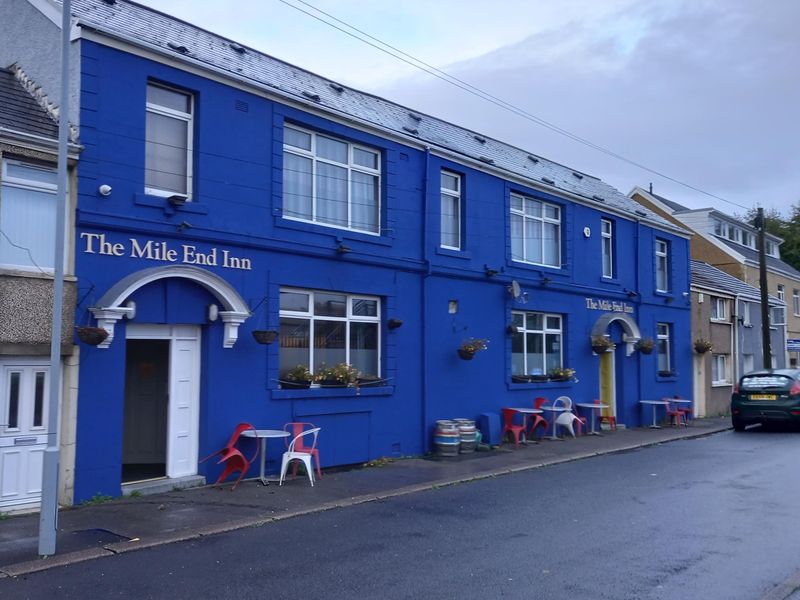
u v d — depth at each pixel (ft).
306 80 47.83
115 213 33.73
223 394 37.50
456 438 48.96
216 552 24.94
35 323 30.86
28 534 26.94
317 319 43.75
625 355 70.59
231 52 43.70
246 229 39.06
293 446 38.40
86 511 30.53
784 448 53.88
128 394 39.96
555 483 38.99
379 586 21.16
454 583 21.42
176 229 35.78
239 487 36.22
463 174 54.13
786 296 128.26
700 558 23.97
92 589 20.97
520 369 59.67
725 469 43.50
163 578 21.97
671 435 63.26
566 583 21.36
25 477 30.94
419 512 31.58
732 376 93.61
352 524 29.27
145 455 39.52
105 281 33.22
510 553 24.66
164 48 35.88
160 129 36.70
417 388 49.08
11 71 37.65
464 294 53.36
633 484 38.45
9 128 30.68
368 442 45.14
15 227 30.96
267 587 21.11
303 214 43.24
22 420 30.94
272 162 40.68
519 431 54.34
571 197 64.80
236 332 37.32
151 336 35.40
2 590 20.88
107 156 33.73
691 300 84.48
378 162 48.24
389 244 47.50
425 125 56.44
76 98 33.19
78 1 37.37
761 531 27.68
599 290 68.03
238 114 39.24
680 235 82.74
